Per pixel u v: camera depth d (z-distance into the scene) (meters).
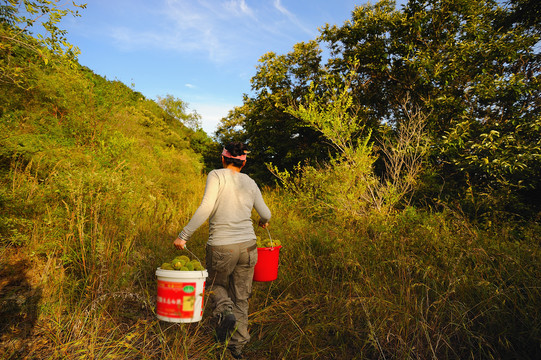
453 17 8.30
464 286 2.85
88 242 3.18
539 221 4.61
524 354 2.23
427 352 2.33
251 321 2.70
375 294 2.85
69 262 3.03
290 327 2.71
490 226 4.14
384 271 3.36
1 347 2.15
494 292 2.62
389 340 2.50
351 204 5.75
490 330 2.51
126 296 2.83
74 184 3.39
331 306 2.86
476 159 6.19
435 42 8.60
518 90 6.88
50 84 4.87
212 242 2.34
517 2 7.74
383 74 9.61
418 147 6.57
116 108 6.02
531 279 2.78
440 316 2.61
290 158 13.56
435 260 3.27
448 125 7.93
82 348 2.24
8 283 2.72
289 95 13.24
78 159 4.30
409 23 8.30
